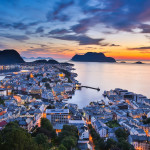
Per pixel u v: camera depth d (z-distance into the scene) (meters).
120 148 186.38
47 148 174.75
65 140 184.75
